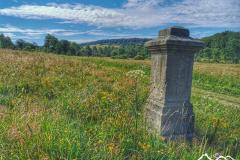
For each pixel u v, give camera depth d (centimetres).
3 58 1738
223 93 1772
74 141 355
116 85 974
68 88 881
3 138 368
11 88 830
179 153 403
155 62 550
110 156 346
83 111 610
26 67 1377
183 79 523
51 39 9625
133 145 394
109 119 514
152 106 540
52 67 1497
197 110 776
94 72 1456
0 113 473
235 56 11400
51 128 395
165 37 514
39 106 568
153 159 365
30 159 324
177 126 518
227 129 617
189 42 502
